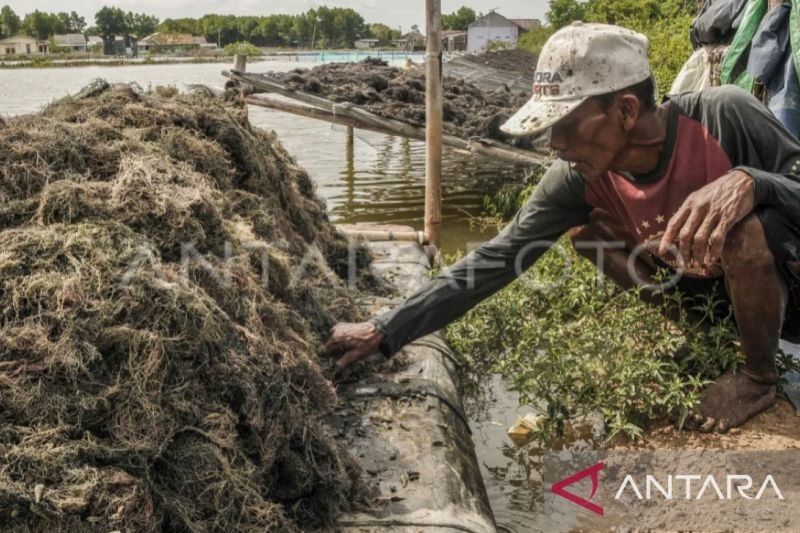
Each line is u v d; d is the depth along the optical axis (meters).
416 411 3.13
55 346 2.16
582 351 3.33
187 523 2.11
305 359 2.72
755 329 2.97
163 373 2.24
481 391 4.00
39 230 2.43
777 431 3.04
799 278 2.96
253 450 2.38
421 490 2.63
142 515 2.03
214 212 2.83
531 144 9.53
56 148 2.76
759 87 4.05
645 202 3.05
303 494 2.46
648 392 3.12
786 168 2.88
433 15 6.55
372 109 10.27
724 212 2.67
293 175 4.46
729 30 4.57
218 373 2.37
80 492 1.97
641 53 2.85
